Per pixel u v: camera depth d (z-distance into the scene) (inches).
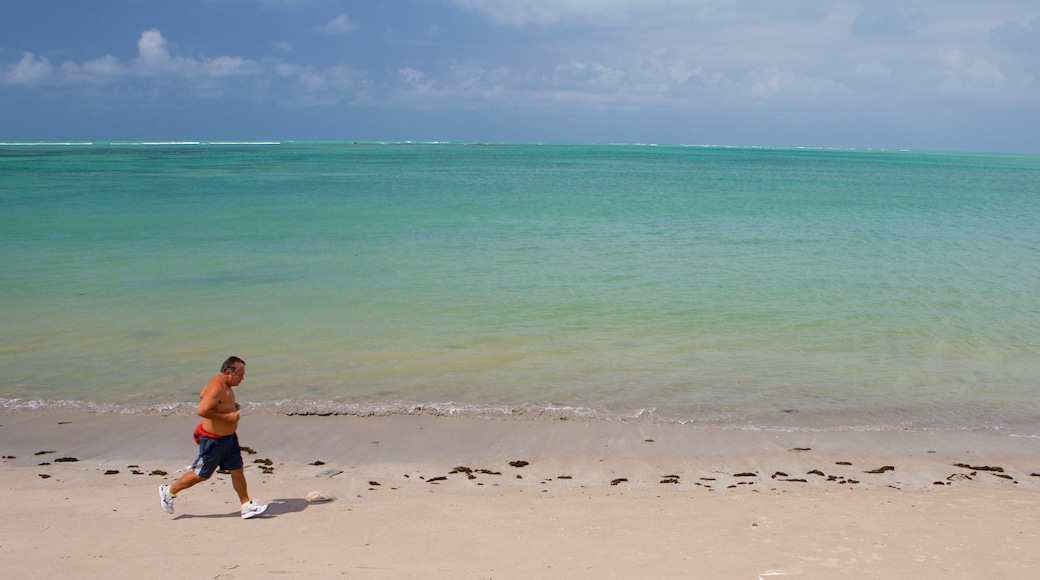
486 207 1533.0
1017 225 1301.7
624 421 405.1
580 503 297.3
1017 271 831.7
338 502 299.0
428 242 1022.4
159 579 211.2
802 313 629.3
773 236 1117.7
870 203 1758.1
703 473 340.8
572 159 5462.6
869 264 871.7
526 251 949.2
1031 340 553.9
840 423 403.5
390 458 358.3
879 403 431.5
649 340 548.1
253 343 536.4
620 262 871.7
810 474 340.5
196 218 1277.1
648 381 463.5
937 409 423.5
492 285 734.5
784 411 418.9
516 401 431.2
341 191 1926.7
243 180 2325.3
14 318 596.7
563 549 241.1
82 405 422.9
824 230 1202.0
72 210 1381.6
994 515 281.7
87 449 368.2
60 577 211.9
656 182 2591.0
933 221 1357.0
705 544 246.5
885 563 229.5
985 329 582.6
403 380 463.2
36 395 436.1
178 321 592.4
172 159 4072.3
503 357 507.5
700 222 1295.5
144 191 1833.2
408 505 293.6
